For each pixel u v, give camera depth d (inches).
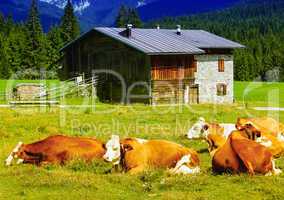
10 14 6865.2
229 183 487.2
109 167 565.6
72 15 5664.4
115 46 2336.4
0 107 1596.9
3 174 541.3
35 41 5196.9
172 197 443.8
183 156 542.9
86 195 457.1
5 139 856.9
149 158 539.2
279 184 475.2
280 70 6855.3
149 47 2177.7
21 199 451.2
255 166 507.2
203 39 2536.9
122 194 463.5
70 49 2593.5
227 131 703.1
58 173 537.0
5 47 4958.2
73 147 588.4
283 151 634.2
